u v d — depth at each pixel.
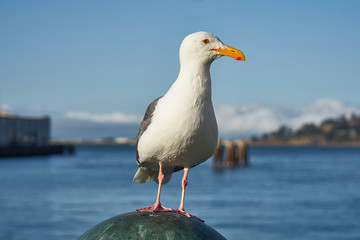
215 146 5.14
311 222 21.34
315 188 36.03
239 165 66.38
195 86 4.88
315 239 17.94
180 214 4.91
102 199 28.70
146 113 5.25
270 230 19.59
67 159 90.06
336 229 19.78
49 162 77.75
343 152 154.50
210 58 4.96
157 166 5.41
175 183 39.53
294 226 20.39
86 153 143.75
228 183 40.38
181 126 4.82
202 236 4.51
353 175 48.91
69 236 18.11
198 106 4.86
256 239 17.97
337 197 30.34
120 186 36.97
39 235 18.20
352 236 18.41
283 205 26.61
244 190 34.53
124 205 26.11
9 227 19.75
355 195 31.27
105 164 72.88
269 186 37.75
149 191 33.06
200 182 41.53
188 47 4.95
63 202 27.45
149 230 4.49
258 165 68.88
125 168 61.06
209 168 61.53
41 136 99.88
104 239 4.48
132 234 4.47
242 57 4.91
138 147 5.17
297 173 52.19
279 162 80.31
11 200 28.38
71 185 37.94
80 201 27.84
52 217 22.17
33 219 21.61
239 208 25.33
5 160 80.56
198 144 4.92
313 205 26.70
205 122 4.88
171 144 4.89
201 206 26.00
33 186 37.28
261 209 25.03
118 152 156.75
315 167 64.50
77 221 21.23
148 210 5.03
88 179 43.69
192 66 4.95
